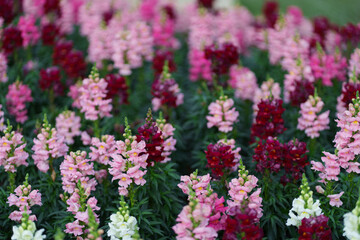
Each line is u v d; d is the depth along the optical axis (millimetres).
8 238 7684
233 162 7602
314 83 11164
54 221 7875
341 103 9539
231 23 14891
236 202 6887
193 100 10523
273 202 7730
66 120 9164
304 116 8992
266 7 16547
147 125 7496
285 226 7863
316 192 7887
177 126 10000
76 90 10469
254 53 14328
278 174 8266
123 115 10234
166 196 8016
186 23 16688
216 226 6633
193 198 6312
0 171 8414
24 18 12719
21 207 7152
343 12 23172
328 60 10867
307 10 23172
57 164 8562
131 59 11609
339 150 7281
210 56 10500
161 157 7535
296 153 7574
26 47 12922
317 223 6301
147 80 12789
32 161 8727
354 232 6250
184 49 15758
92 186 7520
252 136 9367
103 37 12281
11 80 11461
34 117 10641
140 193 7641
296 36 11703
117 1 17469
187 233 6191
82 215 6848
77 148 9594
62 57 11758
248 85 10953
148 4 16656
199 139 10305
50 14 14789
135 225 6875
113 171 7109
